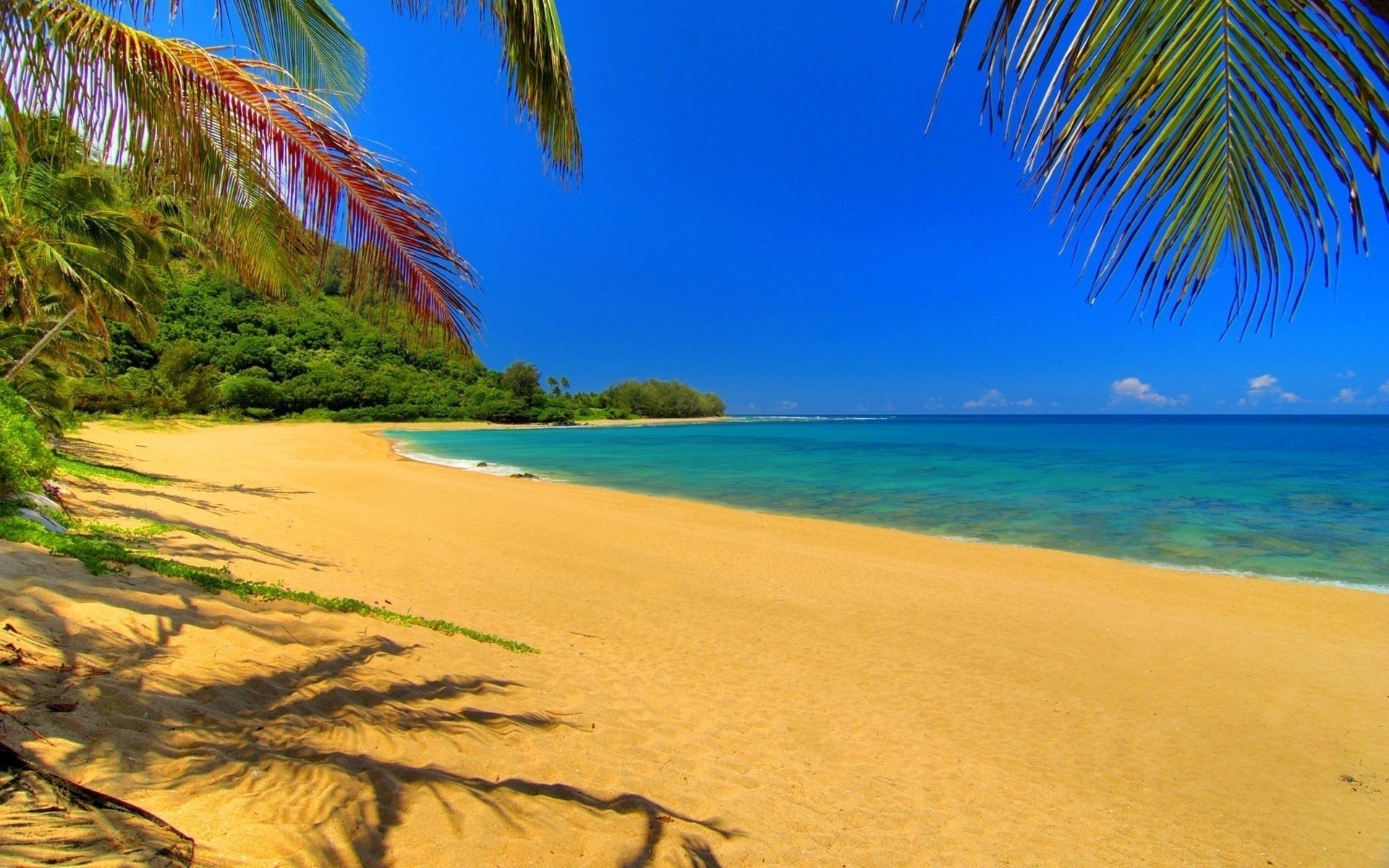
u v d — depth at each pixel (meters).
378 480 19.38
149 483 12.74
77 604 3.61
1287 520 15.56
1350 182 1.44
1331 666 6.64
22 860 1.56
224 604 4.54
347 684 3.78
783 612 7.91
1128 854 3.42
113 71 3.23
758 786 3.60
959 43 1.53
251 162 3.54
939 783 4.01
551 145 3.72
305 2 4.09
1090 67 1.52
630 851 2.51
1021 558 11.62
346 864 1.99
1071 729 5.05
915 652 6.67
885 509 17.61
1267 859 3.49
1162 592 9.45
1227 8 1.51
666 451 39.91
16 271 10.01
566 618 7.10
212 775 2.37
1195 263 1.67
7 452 6.70
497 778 2.99
